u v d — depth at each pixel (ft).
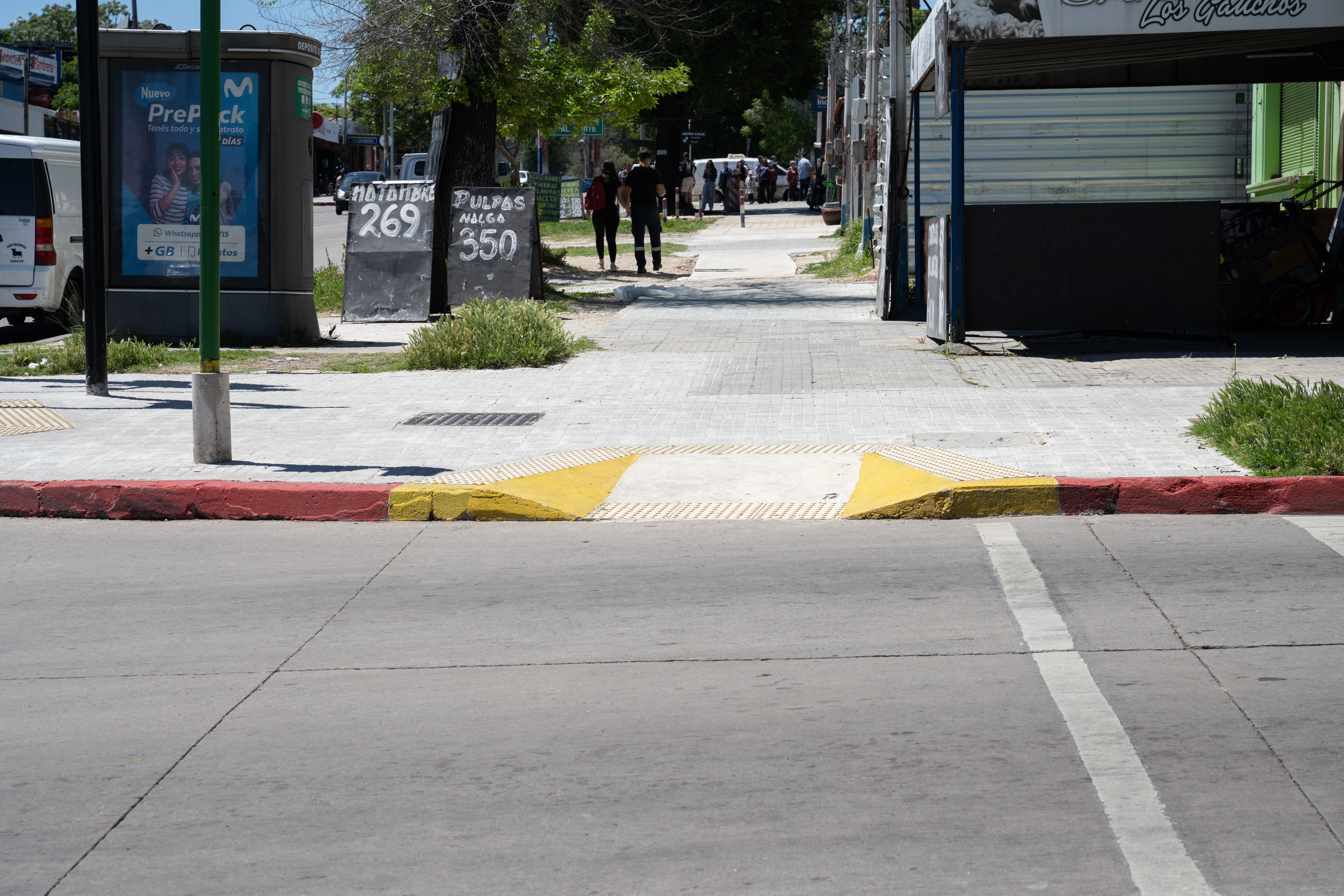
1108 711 15.14
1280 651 17.02
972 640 17.89
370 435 32.76
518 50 70.54
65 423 34.35
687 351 48.91
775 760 14.10
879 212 70.85
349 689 16.67
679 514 25.86
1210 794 12.94
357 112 85.25
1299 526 23.82
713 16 149.38
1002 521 24.84
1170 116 68.74
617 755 14.34
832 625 18.78
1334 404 28.25
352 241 62.64
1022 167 69.26
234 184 53.01
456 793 13.47
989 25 42.75
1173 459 27.14
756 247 114.01
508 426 33.81
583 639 18.49
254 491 26.58
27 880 11.86
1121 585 20.29
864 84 104.32
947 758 13.97
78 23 39.11
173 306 53.16
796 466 28.66
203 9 28.17
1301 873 11.39
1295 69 59.72
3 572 22.81
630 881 11.57
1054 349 46.19
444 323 47.96
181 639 18.95
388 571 22.43
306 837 12.56
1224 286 51.47
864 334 52.75
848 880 11.48
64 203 57.88
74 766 14.42
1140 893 11.12
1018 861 11.71
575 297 71.82
